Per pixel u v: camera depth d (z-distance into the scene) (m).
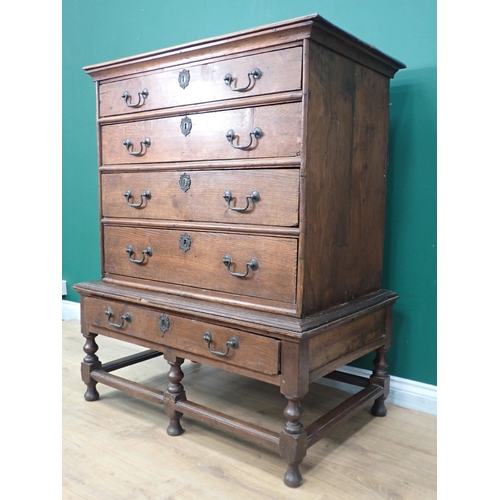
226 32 2.45
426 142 1.94
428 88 1.91
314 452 1.70
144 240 1.94
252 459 1.67
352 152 1.68
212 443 1.77
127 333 1.94
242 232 1.62
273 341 1.49
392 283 2.08
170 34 2.68
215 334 1.64
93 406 2.07
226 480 1.54
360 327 1.77
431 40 1.88
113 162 2.02
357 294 1.81
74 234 3.40
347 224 1.70
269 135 1.52
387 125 1.90
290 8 2.22
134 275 2.00
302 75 1.43
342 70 1.58
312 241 1.53
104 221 2.08
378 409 1.98
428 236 1.97
